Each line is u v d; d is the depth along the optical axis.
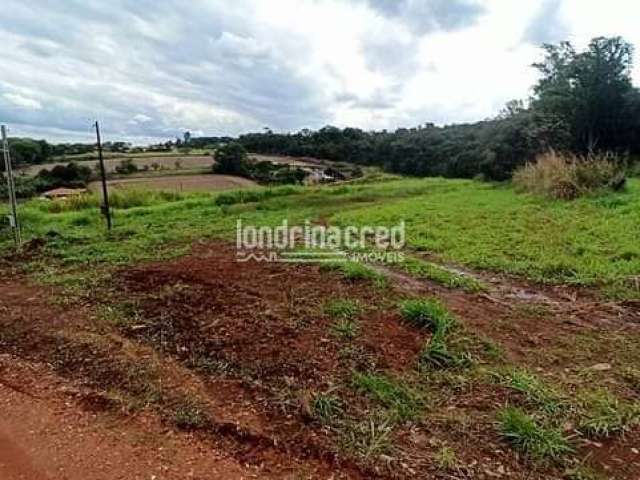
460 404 2.78
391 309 4.14
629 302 4.46
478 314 4.20
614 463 2.31
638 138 20.20
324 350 3.36
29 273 5.66
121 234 8.12
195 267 5.59
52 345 3.56
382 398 2.79
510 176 20.75
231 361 3.22
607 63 19.67
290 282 4.96
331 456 2.31
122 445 2.41
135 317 4.02
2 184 15.52
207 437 2.46
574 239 6.76
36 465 2.28
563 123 20.47
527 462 2.29
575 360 3.34
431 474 2.20
